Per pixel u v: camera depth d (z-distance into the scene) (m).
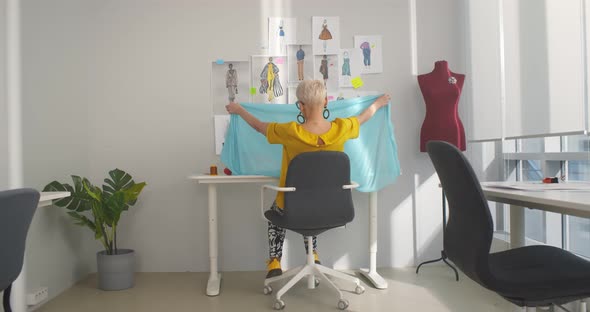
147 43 3.77
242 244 3.79
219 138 3.77
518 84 3.05
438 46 3.80
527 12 2.93
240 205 3.79
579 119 2.45
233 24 3.78
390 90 3.79
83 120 3.66
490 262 1.74
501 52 3.25
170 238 3.79
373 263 3.48
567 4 2.53
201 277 3.62
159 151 3.78
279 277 3.12
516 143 3.65
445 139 3.54
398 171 3.41
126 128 3.77
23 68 2.87
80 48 3.63
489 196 2.12
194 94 3.78
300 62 3.78
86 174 3.70
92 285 3.44
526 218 3.56
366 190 3.40
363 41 3.78
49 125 3.16
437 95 3.56
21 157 2.82
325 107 3.02
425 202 3.82
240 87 3.78
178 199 3.79
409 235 3.82
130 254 3.36
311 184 2.76
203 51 3.78
